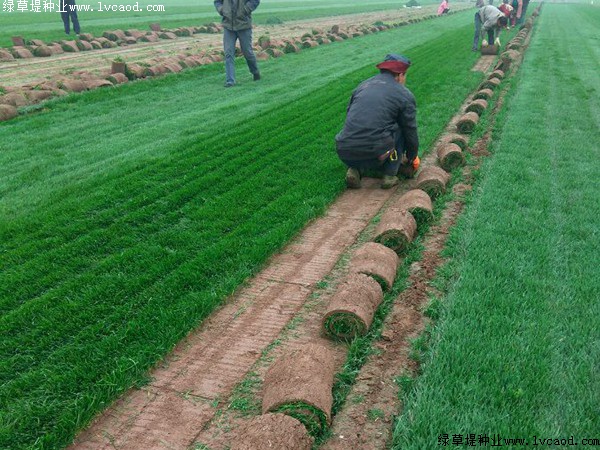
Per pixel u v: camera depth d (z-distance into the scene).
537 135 8.22
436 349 3.36
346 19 38.16
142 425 3.05
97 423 3.08
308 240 5.29
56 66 15.89
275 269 4.74
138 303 4.11
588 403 2.87
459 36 23.91
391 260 4.33
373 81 6.33
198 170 6.89
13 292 4.31
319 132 8.62
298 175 6.85
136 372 3.39
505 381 3.04
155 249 4.91
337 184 6.57
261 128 8.93
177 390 3.31
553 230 4.94
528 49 19.16
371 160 6.26
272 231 5.26
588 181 6.16
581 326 3.52
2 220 5.52
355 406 3.08
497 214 5.32
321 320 3.96
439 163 7.14
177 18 36.03
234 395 3.26
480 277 4.11
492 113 9.84
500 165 6.80
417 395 2.99
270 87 12.56
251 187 6.39
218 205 5.90
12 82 13.04
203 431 2.99
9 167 7.09
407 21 33.66
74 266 4.68
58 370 3.41
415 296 4.12
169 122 9.41
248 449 2.54
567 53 18.06
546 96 11.11
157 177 6.66
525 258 4.43
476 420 2.76
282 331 3.86
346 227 5.56
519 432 2.68
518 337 3.39
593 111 9.86
